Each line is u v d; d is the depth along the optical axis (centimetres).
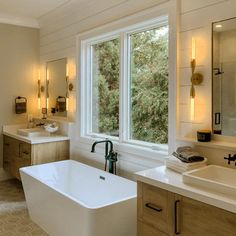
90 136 379
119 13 316
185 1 241
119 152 321
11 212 334
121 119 325
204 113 230
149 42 300
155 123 296
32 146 365
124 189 278
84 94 388
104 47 365
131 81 324
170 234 179
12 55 460
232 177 198
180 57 247
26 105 477
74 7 384
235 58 210
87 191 329
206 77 228
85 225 214
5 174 462
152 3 274
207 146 219
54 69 448
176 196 174
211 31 222
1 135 455
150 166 284
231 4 210
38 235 280
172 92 253
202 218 161
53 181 344
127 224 229
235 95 210
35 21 472
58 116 442
